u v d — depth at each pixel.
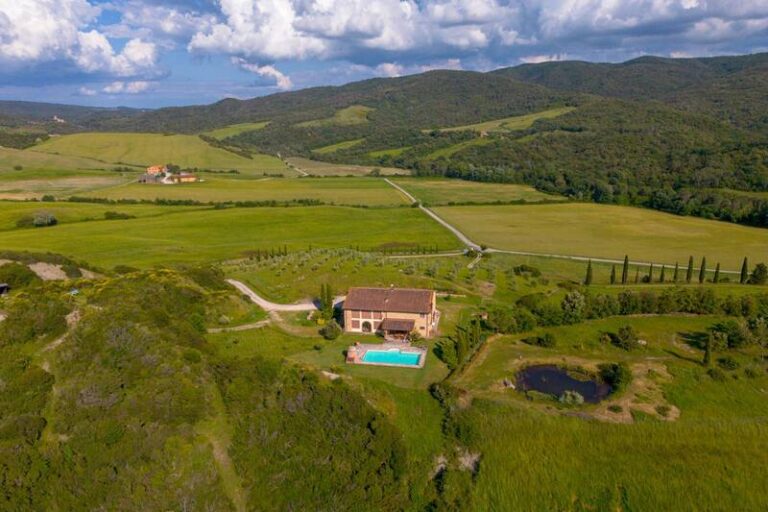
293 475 49.50
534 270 119.81
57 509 42.97
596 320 85.50
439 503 48.34
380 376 64.81
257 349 71.50
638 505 47.34
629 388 63.00
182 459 47.62
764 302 89.69
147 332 59.56
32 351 55.28
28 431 46.47
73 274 95.44
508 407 57.59
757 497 47.34
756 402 61.00
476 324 76.62
